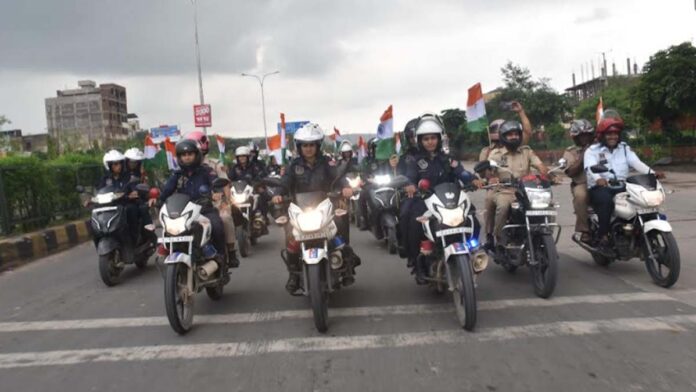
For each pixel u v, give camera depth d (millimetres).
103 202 7172
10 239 9602
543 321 4988
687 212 11180
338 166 5621
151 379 4043
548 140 41219
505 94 45250
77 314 5914
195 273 5352
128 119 90812
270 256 8969
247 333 4992
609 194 6438
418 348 4441
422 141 5629
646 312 5121
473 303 4668
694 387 3586
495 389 3668
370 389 3729
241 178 11086
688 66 20875
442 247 5133
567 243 8750
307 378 3943
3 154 14633
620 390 3576
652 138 23984
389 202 8758
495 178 5855
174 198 5328
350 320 5242
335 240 5273
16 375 4215
